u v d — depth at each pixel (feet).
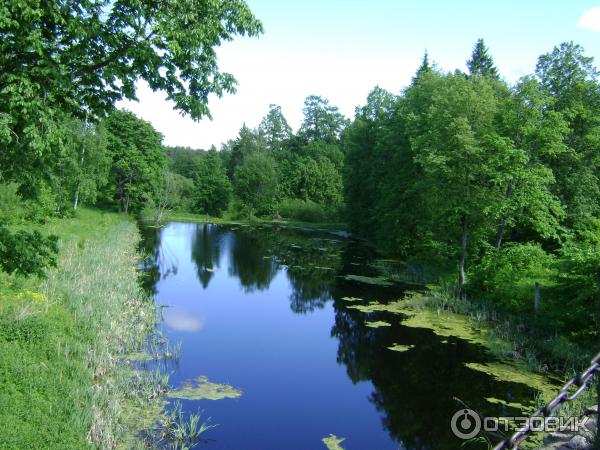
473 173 73.31
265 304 73.05
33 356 33.22
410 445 32.68
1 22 23.95
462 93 75.41
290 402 39.01
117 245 99.96
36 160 32.09
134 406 34.40
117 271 70.33
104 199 190.19
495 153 69.77
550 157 81.87
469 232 79.36
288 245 143.23
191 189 252.21
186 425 33.09
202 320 61.52
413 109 107.55
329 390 41.70
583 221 80.84
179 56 30.86
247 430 33.65
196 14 30.66
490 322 60.39
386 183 118.52
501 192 71.51
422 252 102.68
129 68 30.81
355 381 43.86
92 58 30.96
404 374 45.21
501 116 73.92
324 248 137.69
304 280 90.84
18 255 33.01
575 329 51.60
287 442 32.45
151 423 32.40
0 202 87.10
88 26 27.76
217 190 250.98
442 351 50.88
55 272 57.00
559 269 53.67
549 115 66.74
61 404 28.63
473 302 67.97
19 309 39.58
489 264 68.23
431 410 37.86
